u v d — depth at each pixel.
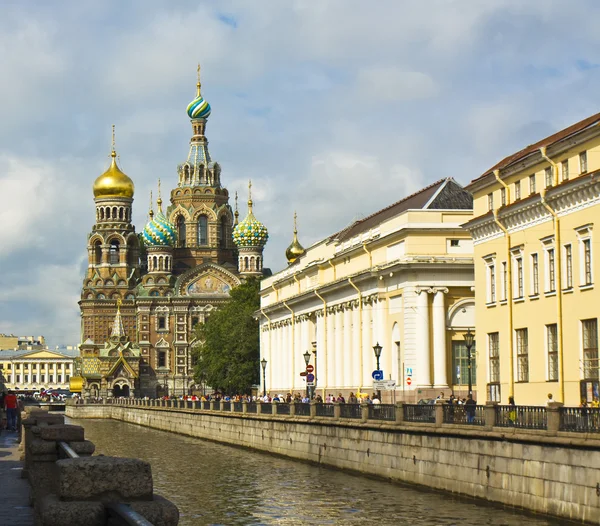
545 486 41.06
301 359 120.00
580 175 53.41
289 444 78.44
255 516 46.78
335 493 53.81
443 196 87.00
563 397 54.50
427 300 83.25
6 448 54.56
